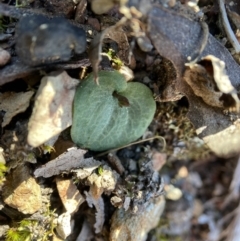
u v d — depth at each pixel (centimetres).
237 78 8
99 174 8
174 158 11
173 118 9
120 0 7
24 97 7
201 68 7
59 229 9
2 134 8
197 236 11
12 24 8
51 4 8
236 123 8
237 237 11
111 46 8
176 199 11
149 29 7
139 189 9
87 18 8
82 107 8
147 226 9
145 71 9
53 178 8
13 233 8
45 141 7
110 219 9
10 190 8
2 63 7
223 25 9
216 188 11
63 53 7
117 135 8
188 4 8
